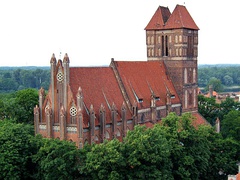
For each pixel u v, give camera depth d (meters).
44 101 102.00
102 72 111.19
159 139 87.81
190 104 141.38
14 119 122.94
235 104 169.62
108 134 103.81
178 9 135.50
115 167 82.50
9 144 86.50
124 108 107.88
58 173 84.44
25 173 88.38
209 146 104.81
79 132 95.06
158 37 137.50
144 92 120.62
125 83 115.12
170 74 136.62
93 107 101.50
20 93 140.25
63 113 96.69
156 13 139.12
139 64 125.50
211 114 168.75
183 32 133.00
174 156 93.38
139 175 83.25
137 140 84.94
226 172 105.69
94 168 80.88
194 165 95.25
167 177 87.81
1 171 84.81
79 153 86.06
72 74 101.12
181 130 96.56
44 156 85.94
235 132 127.69
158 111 124.25
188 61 137.75
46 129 100.38
